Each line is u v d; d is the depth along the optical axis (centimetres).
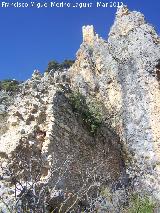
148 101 1959
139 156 1844
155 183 1733
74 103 1608
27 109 1422
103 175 1538
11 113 1488
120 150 1855
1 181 1135
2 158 1279
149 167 1797
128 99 2002
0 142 1344
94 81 2116
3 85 2623
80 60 2245
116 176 1716
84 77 2147
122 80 2069
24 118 1398
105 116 1920
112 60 2158
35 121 1390
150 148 1847
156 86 1981
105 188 1495
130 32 2248
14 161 1242
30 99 1450
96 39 2305
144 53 2097
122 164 1814
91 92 2070
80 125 1593
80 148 1523
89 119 1653
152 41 2153
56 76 1655
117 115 1978
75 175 1401
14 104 1516
